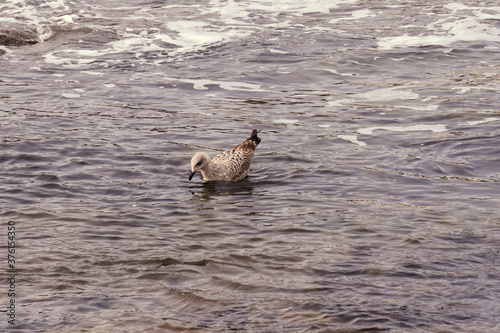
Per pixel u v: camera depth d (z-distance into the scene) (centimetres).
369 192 1002
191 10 2206
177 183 1053
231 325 601
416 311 629
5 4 2197
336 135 1272
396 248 787
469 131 1275
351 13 2191
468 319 614
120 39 1938
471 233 830
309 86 1595
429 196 977
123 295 662
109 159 1137
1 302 642
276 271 723
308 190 1018
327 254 771
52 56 1800
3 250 770
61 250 773
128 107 1435
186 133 1280
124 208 935
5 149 1156
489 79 1612
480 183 1028
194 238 827
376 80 1627
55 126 1293
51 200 954
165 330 591
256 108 1439
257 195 1003
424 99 1480
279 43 1900
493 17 2119
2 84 1571
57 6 2209
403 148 1199
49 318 610
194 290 674
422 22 2080
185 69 1709
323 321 608
